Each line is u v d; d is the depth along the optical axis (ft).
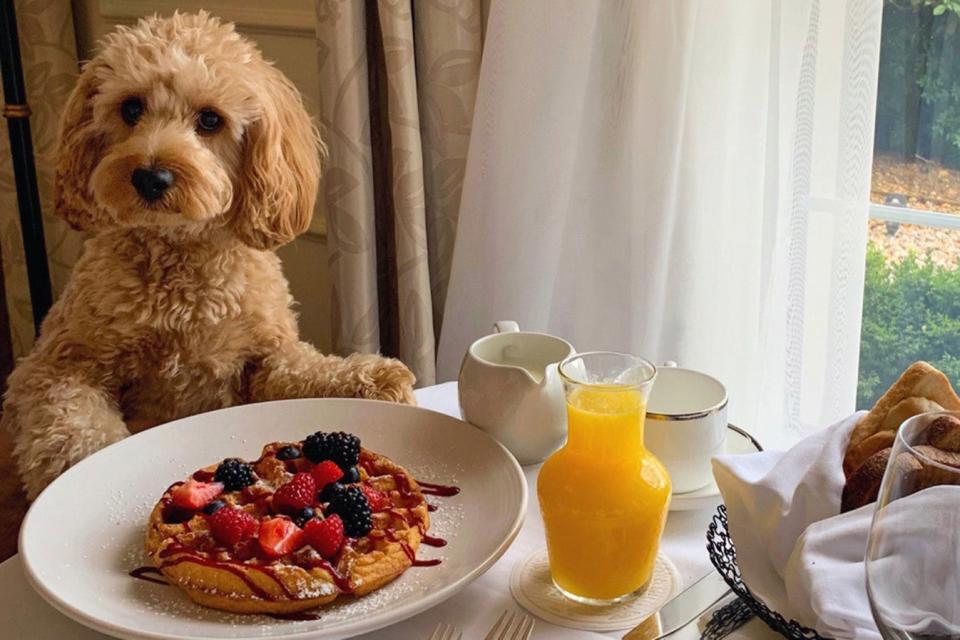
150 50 4.75
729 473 3.07
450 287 6.19
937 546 2.18
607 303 5.61
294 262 8.04
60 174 5.00
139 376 4.93
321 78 6.36
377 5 6.25
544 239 5.72
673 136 4.97
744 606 2.93
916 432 2.38
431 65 6.22
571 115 5.44
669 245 5.18
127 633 2.69
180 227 4.70
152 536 3.13
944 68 5.02
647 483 2.92
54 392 4.60
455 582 2.89
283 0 7.32
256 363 5.11
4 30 6.57
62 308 4.91
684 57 4.86
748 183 4.94
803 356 5.02
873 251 5.49
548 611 2.98
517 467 3.48
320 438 3.54
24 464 4.45
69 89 8.64
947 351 5.46
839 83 4.59
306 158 5.24
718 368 5.24
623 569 2.97
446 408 4.38
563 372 3.06
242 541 3.09
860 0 4.40
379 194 6.95
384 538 3.12
